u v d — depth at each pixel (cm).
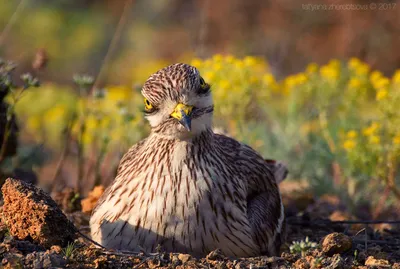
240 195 992
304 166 1484
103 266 896
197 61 1470
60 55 2653
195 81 952
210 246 967
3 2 2689
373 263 956
